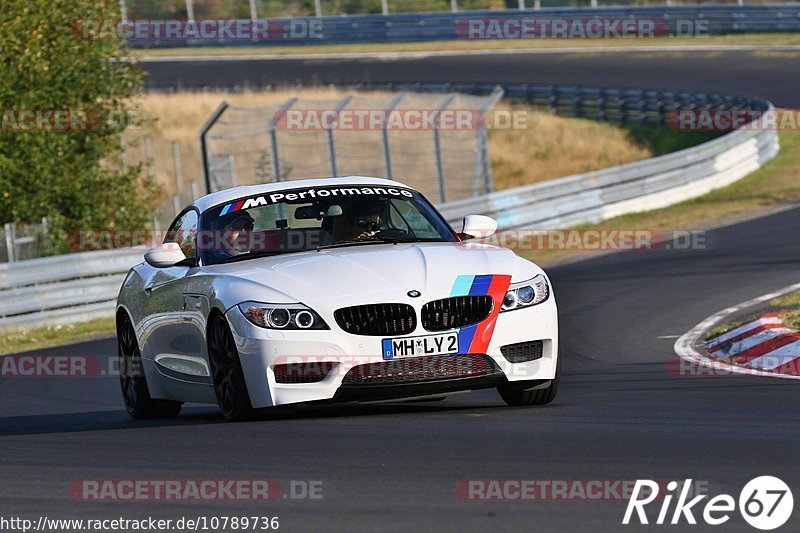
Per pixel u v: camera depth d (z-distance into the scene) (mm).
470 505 16484
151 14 187000
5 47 77812
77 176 82250
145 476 19938
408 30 176000
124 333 32531
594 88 136125
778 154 103562
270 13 191375
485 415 24875
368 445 21547
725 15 162375
